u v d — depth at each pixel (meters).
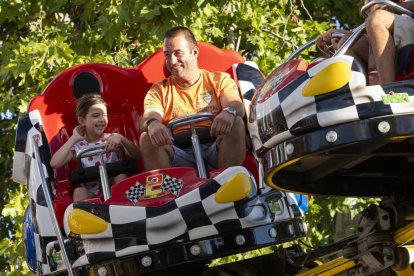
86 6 13.54
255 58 13.26
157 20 12.83
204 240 7.07
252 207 7.11
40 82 12.90
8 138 14.48
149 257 7.11
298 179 7.02
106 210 7.16
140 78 8.69
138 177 7.28
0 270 14.54
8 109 13.22
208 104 8.09
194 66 8.15
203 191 7.07
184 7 12.73
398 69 6.21
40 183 7.80
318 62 5.97
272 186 6.79
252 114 6.50
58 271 7.62
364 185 7.46
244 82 8.28
